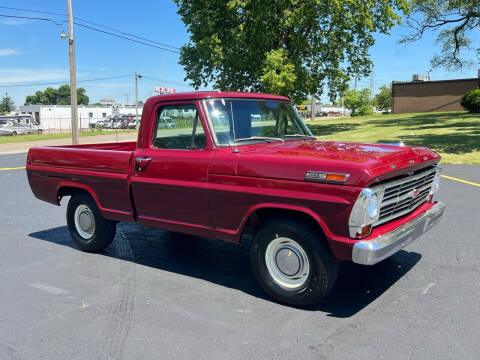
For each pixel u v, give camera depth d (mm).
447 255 5242
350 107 65250
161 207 4703
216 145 4270
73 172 5484
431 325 3561
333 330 3514
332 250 3580
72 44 23672
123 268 5117
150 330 3605
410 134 22562
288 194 3711
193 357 3178
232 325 3650
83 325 3719
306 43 25594
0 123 41094
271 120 4801
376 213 3518
